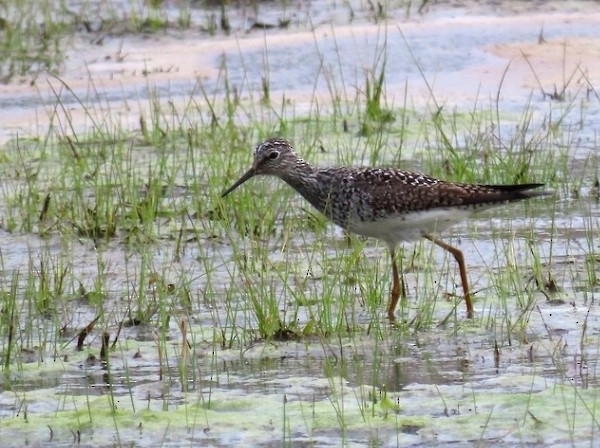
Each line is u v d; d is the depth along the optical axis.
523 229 15.50
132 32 24.92
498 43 23.03
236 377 11.18
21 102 21.89
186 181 17.33
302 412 10.25
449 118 20.11
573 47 22.66
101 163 18.56
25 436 10.02
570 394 10.38
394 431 9.86
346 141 19.28
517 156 17.86
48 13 26.05
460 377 10.95
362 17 24.73
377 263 13.73
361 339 12.04
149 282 13.17
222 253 15.03
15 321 12.55
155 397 10.78
